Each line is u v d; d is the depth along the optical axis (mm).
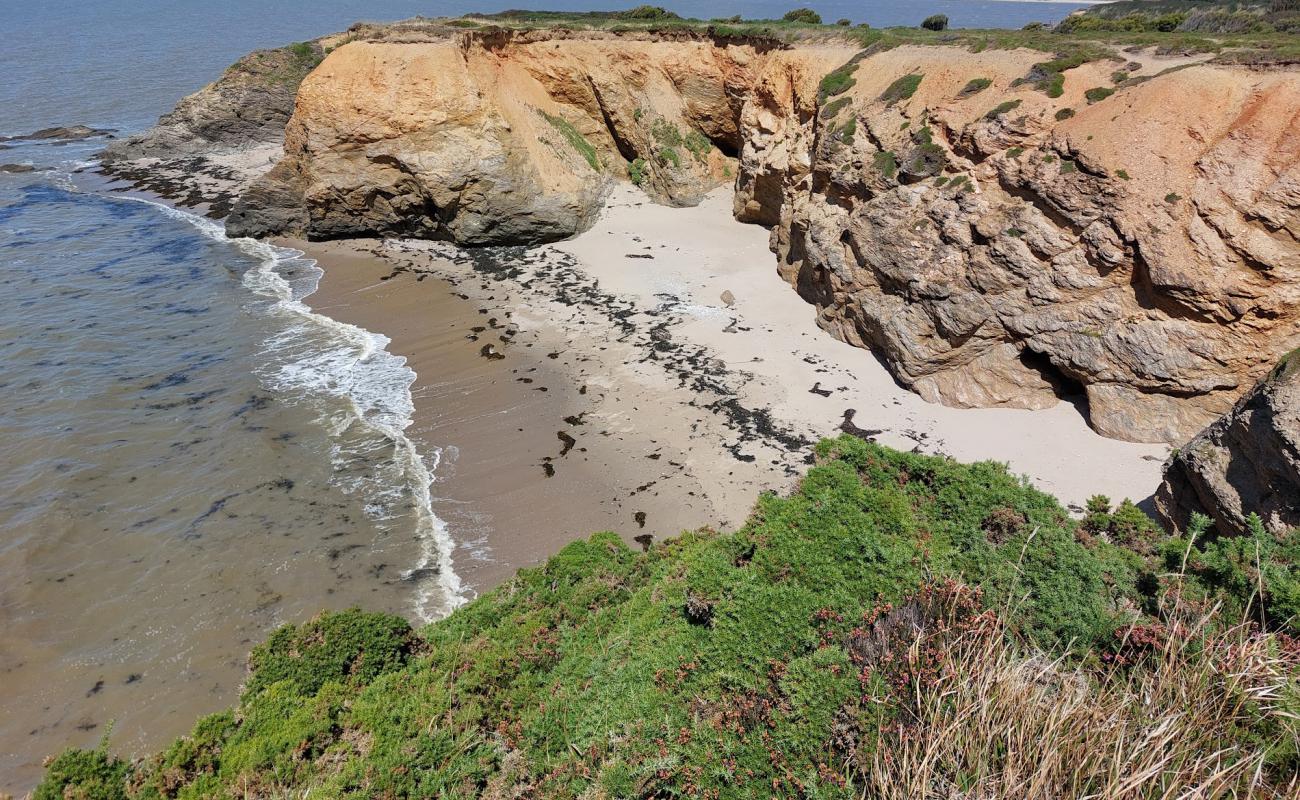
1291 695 7039
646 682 11062
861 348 29766
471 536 20734
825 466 14922
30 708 15672
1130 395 23719
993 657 8102
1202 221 22469
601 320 32281
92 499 21562
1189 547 10930
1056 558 11172
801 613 10344
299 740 10984
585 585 16188
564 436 24797
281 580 19125
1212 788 6465
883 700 8031
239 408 26156
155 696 16000
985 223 25859
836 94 35156
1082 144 24625
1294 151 21812
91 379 27438
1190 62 27031
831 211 32531
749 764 8523
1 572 18922
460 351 30125
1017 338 25516
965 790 6758
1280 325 21875
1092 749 6527
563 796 9531
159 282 35875
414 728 11227
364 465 23500
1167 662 8062
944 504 13844
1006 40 32688
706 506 21578
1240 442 15953
